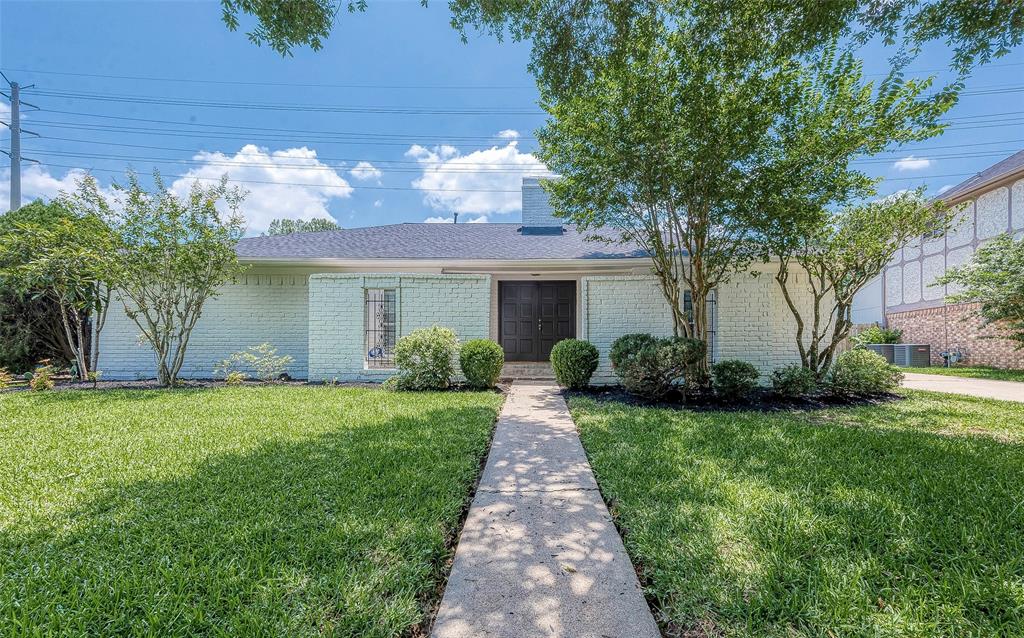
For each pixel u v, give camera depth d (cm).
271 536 234
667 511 267
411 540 232
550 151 655
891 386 691
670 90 536
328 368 846
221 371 943
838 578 194
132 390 712
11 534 234
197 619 171
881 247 661
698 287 658
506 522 266
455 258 966
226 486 303
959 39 441
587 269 997
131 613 176
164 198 738
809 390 659
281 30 442
